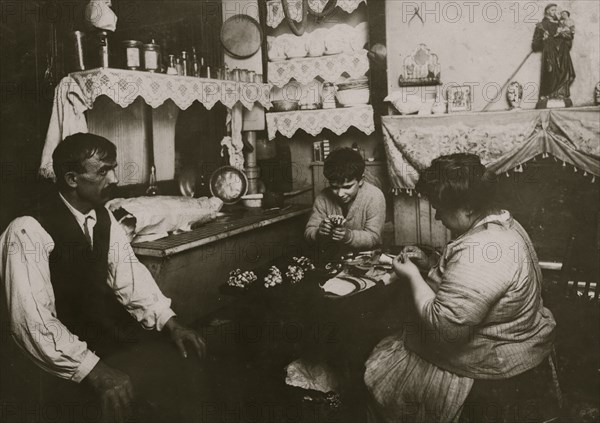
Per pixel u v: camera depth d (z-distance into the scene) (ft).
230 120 12.69
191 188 12.75
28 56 10.39
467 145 11.79
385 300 7.59
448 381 6.06
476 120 11.69
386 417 6.60
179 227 9.64
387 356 6.79
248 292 7.54
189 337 6.81
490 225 6.11
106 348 7.02
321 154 13.75
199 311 9.48
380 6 12.95
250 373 8.38
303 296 7.22
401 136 12.26
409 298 6.63
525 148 11.43
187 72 11.37
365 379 6.77
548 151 11.30
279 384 8.29
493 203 6.49
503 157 11.58
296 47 13.83
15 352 6.83
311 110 13.19
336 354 8.07
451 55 13.05
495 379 5.96
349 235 9.71
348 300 7.07
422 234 12.85
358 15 13.47
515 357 5.94
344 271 8.35
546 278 10.61
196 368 7.19
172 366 7.00
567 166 11.57
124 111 11.10
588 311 8.18
